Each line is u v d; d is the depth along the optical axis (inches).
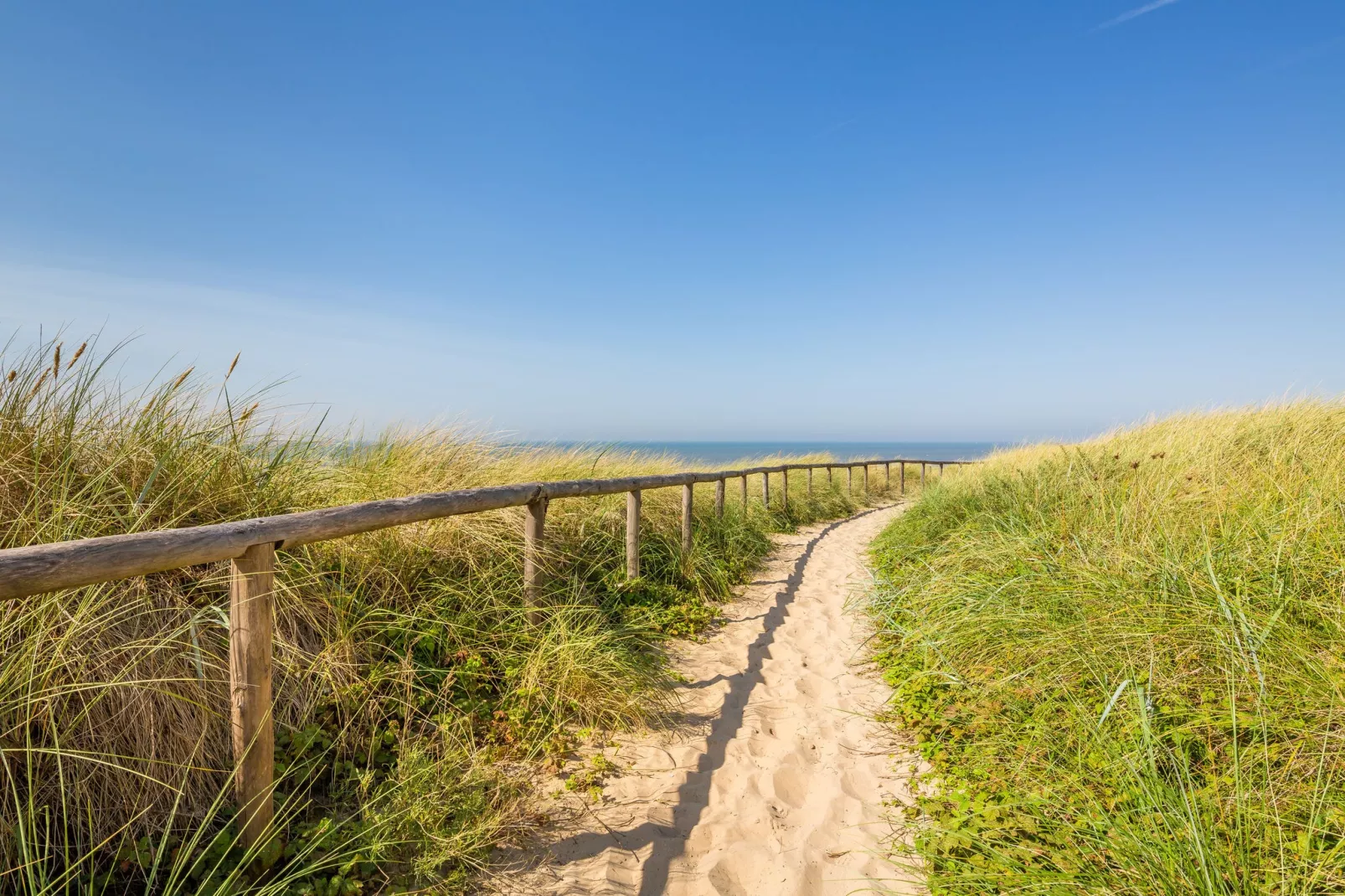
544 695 145.6
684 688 169.9
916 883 95.6
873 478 731.4
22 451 120.7
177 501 131.3
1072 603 144.1
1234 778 91.4
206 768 92.7
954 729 136.3
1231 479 182.7
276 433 167.5
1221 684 112.2
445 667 149.9
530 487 171.3
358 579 153.0
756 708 158.4
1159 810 85.7
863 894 95.4
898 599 213.5
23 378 126.4
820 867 102.0
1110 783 100.2
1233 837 80.4
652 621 206.4
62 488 116.5
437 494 138.6
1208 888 72.7
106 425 136.1
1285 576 129.7
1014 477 305.4
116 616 105.3
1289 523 144.7
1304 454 197.5
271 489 154.6
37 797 87.5
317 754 115.3
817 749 138.6
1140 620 128.7
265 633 91.6
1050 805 97.7
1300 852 77.7
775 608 244.1
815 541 395.2
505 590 177.6
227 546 84.6
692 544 274.2
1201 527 151.4
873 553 340.8
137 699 98.0
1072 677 127.6
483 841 103.3
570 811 115.4
